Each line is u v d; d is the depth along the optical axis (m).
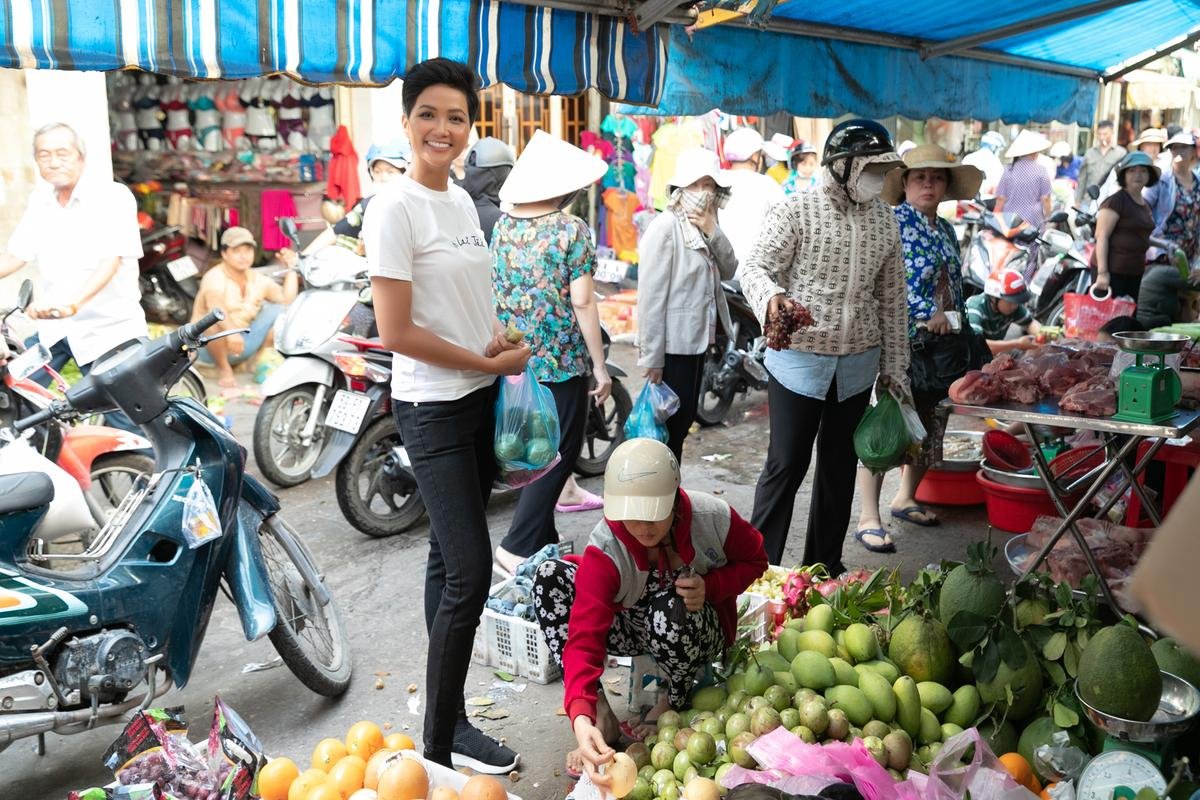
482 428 3.19
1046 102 6.87
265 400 5.92
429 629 3.16
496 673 3.89
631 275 11.57
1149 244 8.47
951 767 2.67
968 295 8.76
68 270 5.05
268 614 3.46
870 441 4.07
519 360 2.99
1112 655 2.62
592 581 2.92
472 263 2.96
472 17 3.47
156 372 3.41
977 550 3.18
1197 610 0.80
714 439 7.16
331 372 5.94
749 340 7.70
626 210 11.54
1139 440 3.73
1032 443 3.70
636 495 2.76
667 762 2.84
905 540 5.21
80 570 3.29
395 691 3.81
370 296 5.94
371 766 2.67
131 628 3.26
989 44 6.18
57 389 5.03
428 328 2.89
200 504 3.33
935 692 3.00
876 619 3.34
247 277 8.52
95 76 7.77
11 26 2.74
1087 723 2.86
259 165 9.89
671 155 10.60
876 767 2.57
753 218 7.84
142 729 2.72
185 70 2.98
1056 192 14.23
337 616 3.91
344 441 5.09
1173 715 2.71
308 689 3.84
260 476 6.19
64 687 3.11
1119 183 8.14
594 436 6.17
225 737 2.69
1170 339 3.38
